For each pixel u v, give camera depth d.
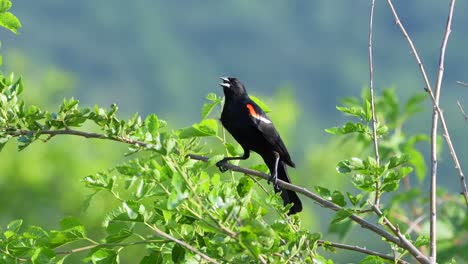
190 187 5.23
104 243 5.78
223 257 5.65
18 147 6.45
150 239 5.87
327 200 6.27
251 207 5.80
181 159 5.74
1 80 6.76
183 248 5.87
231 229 5.20
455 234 7.26
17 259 5.87
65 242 5.83
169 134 5.41
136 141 6.20
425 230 7.38
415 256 5.85
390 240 5.94
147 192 5.58
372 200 6.82
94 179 5.71
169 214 5.61
